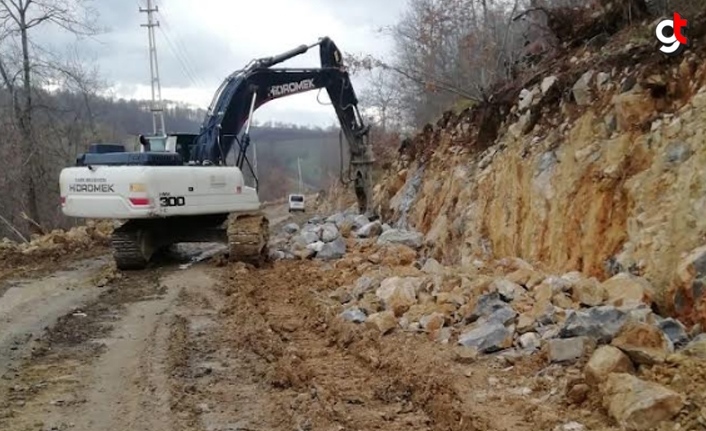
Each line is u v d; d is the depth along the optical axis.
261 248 14.74
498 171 12.53
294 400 6.43
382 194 20.30
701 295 6.79
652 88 9.13
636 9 11.53
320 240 16.56
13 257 16.16
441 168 16.09
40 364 7.86
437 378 6.48
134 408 6.41
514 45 18.86
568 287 7.88
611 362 5.59
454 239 13.44
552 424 5.24
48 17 26.78
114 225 21.02
